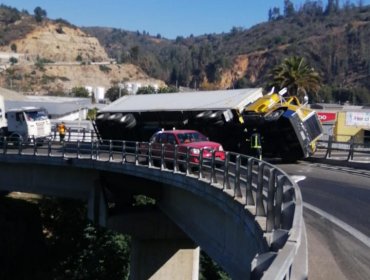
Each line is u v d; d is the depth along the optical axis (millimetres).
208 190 14742
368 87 175875
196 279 24312
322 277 7699
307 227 11469
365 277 7816
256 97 26594
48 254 36375
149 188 23047
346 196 16016
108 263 32812
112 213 24266
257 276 5422
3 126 37906
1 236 35094
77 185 28141
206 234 15625
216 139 25922
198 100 27641
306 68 56281
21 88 188250
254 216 10180
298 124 24672
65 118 82750
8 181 31688
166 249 23891
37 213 39344
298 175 21297
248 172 11344
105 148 30719
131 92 152625
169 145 20219
